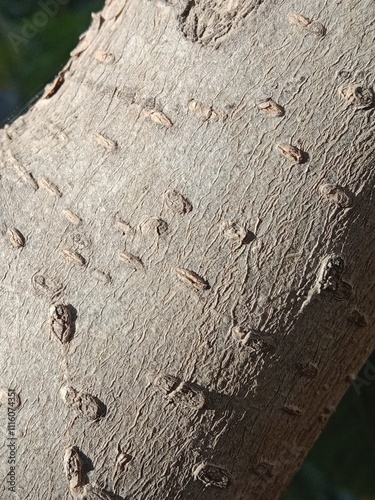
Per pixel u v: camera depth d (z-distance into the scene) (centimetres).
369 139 23
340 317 24
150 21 25
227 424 23
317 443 43
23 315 23
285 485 26
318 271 23
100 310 22
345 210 23
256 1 23
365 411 43
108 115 24
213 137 23
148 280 22
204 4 24
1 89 46
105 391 22
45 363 22
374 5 23
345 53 23
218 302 22
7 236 24
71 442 22
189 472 23
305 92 23
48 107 26
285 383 23
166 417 22
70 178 24
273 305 22
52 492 22
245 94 23
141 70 24
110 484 22
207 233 22
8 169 25
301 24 23
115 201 23
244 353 22
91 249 23
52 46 47
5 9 48
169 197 22
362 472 43
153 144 23
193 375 22
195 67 23
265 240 22
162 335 22
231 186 22
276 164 22
